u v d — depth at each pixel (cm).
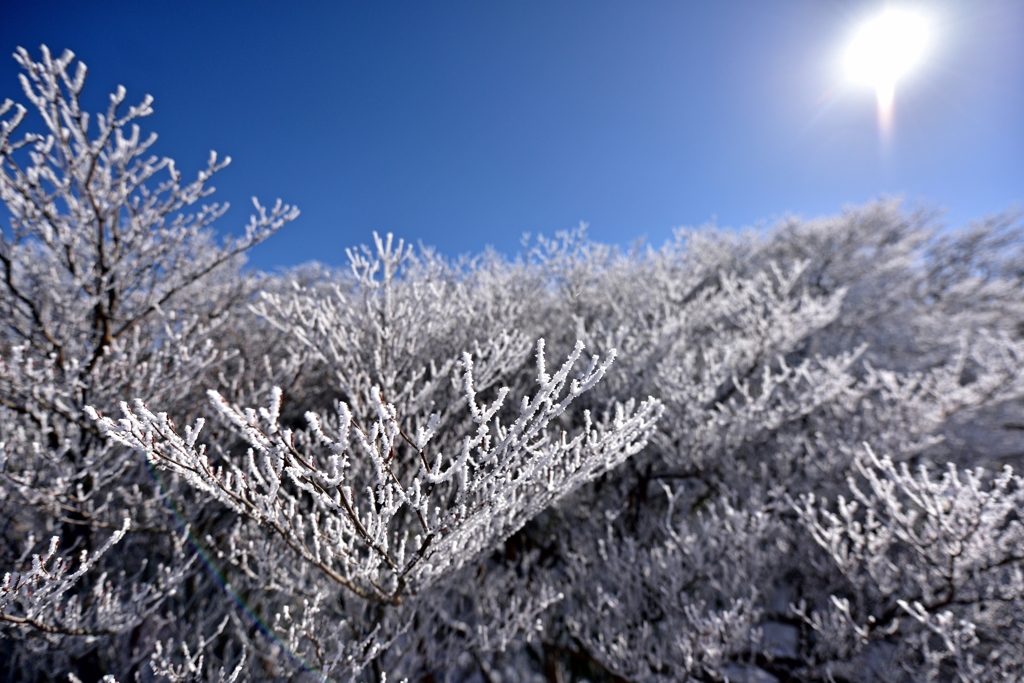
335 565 280
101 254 259
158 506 288
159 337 320
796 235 1098
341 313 291
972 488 218
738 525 315
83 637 245
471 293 468
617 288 615
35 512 286
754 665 358
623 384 406
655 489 517
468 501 173
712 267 838
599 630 371
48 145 211
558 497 210
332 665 210
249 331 442
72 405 249
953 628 280
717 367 372
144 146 243
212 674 232
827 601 380
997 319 912
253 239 296
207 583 383
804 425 507
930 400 432
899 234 1187
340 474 130
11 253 236
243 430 109
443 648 381
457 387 255
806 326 466
